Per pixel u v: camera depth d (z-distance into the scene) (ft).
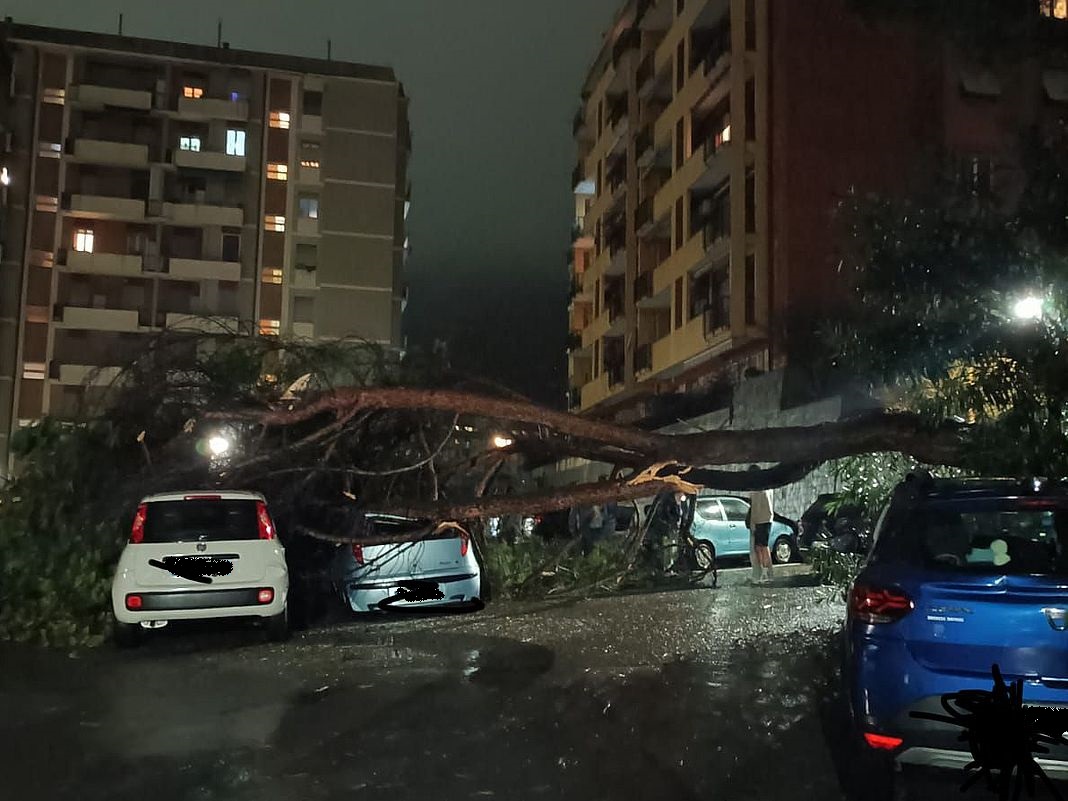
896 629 17.62
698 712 24.75
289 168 183.42
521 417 37.70
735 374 106.93
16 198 172.14
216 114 180.24
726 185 108.58
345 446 43.04
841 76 96.78
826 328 32.24
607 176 160.35
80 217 175.73
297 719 24.44
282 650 34.30
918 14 27.68
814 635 34.68
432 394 37.19
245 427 40.47
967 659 17.07
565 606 44.57
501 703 25.85
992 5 26.99
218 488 39.91
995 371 28.02
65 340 172.86
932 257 28.48
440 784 19.45
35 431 40.65
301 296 182.29
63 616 36.50
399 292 189.98
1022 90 30.04
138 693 27.66
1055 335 26.66
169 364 41.70
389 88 188.44
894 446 34.42
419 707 25.52
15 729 23.67
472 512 39.45
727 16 111.75
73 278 175.22
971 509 19.11
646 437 37.99
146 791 19.06
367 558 42.65
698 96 114.52
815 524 59.77
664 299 132.98
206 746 22.08
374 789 19.15
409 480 44.52
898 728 17.34
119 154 175.63
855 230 31.14
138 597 33.76
